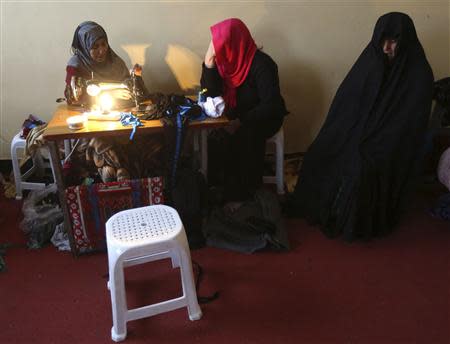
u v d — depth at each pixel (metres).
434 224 2.33
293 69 2.73
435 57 2.77
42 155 2.67
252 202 2.36
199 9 2.49
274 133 2.43
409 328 1.66
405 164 2.15
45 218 2.19
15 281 1.90
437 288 1.86
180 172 2.19
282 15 2.57
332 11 2.59
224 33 2.23
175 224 1.62
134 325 1.67
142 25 2.50
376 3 2.59
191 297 1.66
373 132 2.14
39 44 2.49
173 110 1.97
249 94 2.37
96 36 2.10
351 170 2.12
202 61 2.63
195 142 2.50
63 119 1.94
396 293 1.84
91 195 1.93
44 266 2.00
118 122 1.89
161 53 2.58
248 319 1.70
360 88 2.19
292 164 2.90
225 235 2.15
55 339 1.61
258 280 1.91
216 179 2.53
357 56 2.74
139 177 2.19
